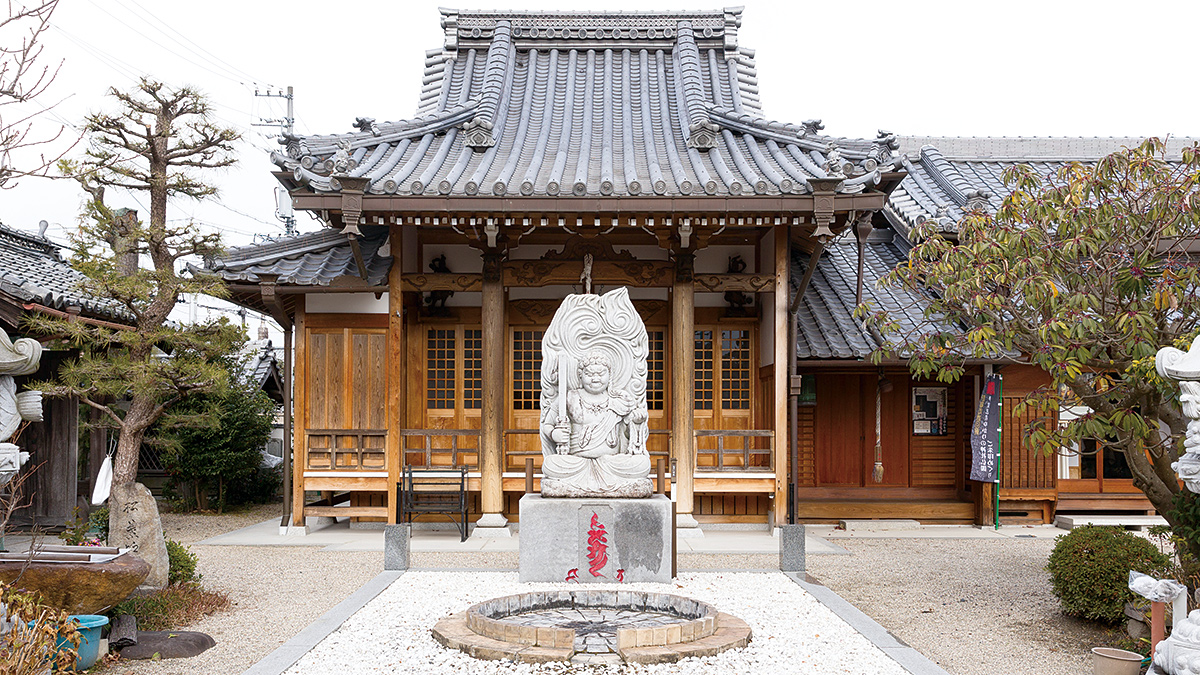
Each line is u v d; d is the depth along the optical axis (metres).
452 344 14.80
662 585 9.16
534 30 18.20
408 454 14.55
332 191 11.78
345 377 13.52
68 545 7.90
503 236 13.32
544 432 9.73
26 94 5.49
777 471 13.50
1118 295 7.94
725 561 11.22
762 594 8.77
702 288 13.52
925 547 13.05
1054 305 7.60
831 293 15.82
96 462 15.44
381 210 11.92
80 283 9.00
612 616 7.72
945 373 9.02
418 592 8.79
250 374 20.62
